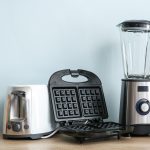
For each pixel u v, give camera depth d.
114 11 1.22
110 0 1.22
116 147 0.86
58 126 1.03
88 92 1.10
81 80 1.18
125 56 1.20
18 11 1.16
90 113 1.07
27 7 1.17
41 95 0.98
